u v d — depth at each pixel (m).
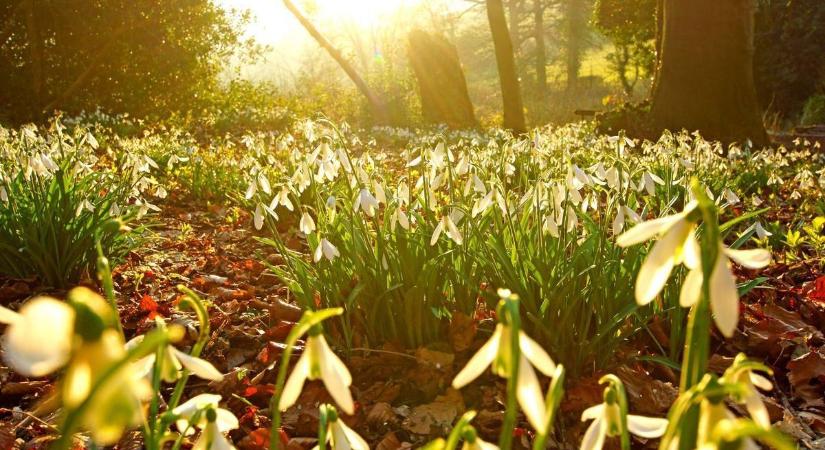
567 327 2.82
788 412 2.70
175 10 16.55
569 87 40.97
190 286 4.52
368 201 2.71
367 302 3.07
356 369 2.96
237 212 6.84
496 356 1.00
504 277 2.91
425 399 2.79
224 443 1.16
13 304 3.87
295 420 2.68
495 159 4.71
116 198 4.38
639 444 2.43
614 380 1.12
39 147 4.53
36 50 15.19
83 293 0.82
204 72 18.28
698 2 11.38
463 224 3.06
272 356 3.12
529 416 0.98
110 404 0.79
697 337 1.14
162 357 1.16
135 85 16.78
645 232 1.04
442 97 20.64
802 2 21.09
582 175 2.74
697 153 6.11
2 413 2.73
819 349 3.17
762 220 5.27
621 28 22.33
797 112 21.22
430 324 3.03
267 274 4.66
